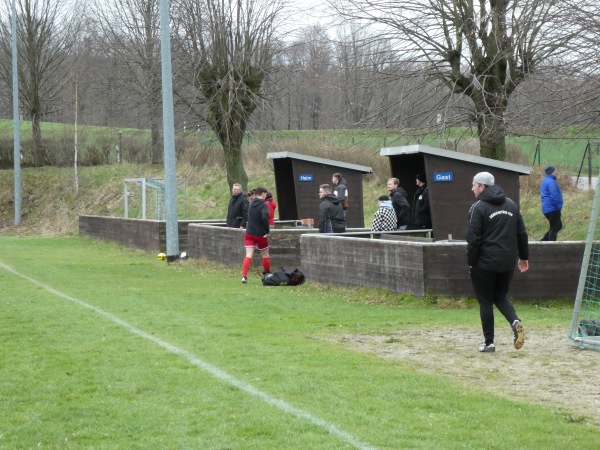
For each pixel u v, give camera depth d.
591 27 24.42
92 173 61.28
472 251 11.88
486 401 9.03
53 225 55.06
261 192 21.92
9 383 9.84
